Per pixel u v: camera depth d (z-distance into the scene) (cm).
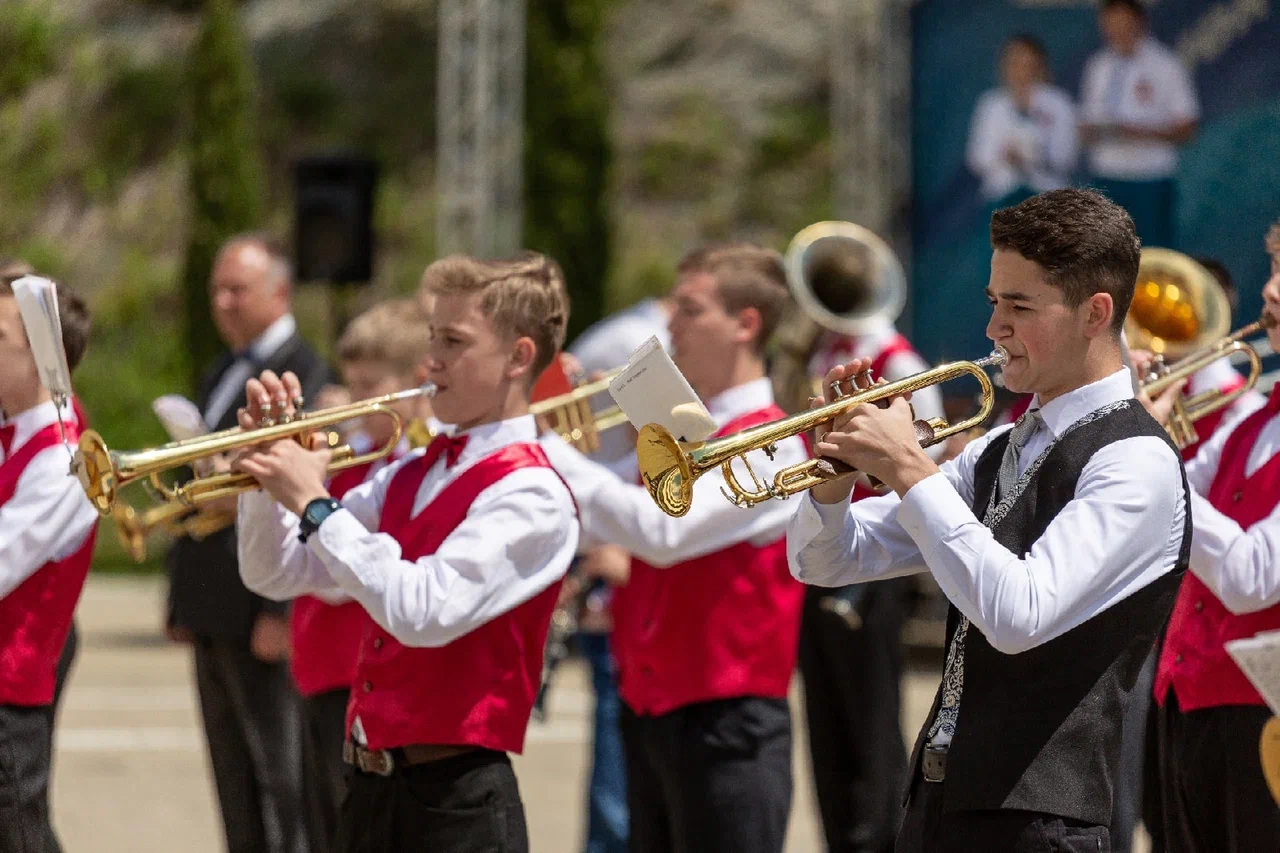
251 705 1764
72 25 7669
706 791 1377
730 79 7019
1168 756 1276
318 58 7431
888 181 3878
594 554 1487
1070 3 3341
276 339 1961
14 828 1273
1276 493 1231
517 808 1159
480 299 1176
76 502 1295
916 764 979
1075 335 948
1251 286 2897
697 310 1470
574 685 3666
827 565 1021
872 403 985
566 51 5166
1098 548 902
